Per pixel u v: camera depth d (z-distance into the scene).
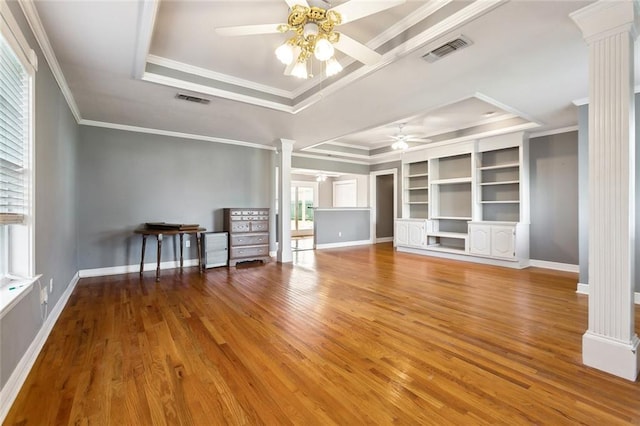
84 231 4.53
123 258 4.82
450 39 2.37
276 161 6.55
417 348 2.29
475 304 3.29
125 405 1.62
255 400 1.68
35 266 2.11
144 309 3.13
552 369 1.99
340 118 4.38
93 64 2.76
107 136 4.69
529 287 3.97
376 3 1.77
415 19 2.45
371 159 8.35
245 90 3.68
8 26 1.60
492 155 5.86
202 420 1.52
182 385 1.81
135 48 2.51
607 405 1.63
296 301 3.40
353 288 3.94
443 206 6.74
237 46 2.87
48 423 1.49
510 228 5.18
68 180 3.62
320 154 7.71
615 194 1.92
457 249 6.16
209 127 4.91
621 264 1.90
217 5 2.27
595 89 1.98
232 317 2.91
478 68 2.88
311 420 1.53
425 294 3.66
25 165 2.00
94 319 2.84
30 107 2.00
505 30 2.27
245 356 2.16
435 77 3.06
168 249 5.20
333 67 2.22
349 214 8.40
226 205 5.80
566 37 2.37
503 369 1.99
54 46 2.46
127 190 4.85
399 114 4.21
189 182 5.40
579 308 3.16
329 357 2.15
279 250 5.80
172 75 3.20
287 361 2.10
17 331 1.77
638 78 3.19
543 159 5.20
